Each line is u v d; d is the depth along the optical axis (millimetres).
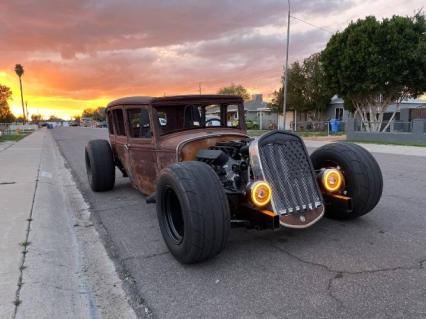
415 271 3648
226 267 3908
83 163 13242
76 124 130125
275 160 4082
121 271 4008
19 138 31016
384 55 20375
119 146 7016
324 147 4961
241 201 4145
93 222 5852
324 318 2947
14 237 4715
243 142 4707
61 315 3062
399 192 6996
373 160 4691
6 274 3672
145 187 6035
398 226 4941
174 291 3500
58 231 5188
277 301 3221
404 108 28703
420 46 19203
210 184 3746
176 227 4145
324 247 4293
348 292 3305
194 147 4902
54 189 8250
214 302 3266
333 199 4602
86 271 4055
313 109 37969
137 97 5730
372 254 4070
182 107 5598
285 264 3908
